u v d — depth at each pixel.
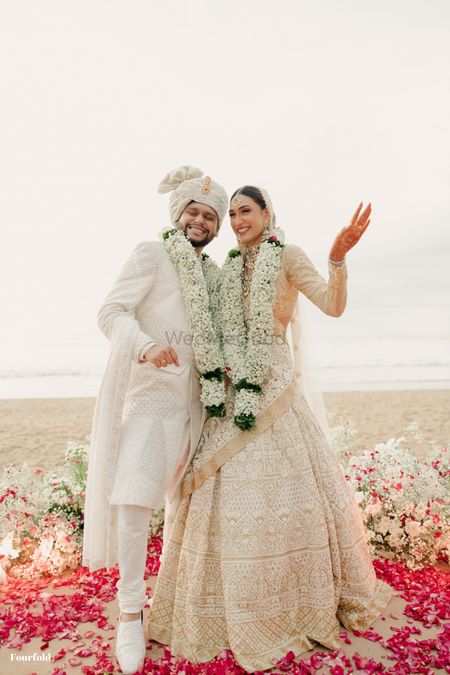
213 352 2.41
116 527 2.30
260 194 2.61
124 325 2.32
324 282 2.44
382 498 3.65
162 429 2.33
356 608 2.38
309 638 2.24
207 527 2.28
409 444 6.83
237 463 2.31
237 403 2.34
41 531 3.48
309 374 2.86
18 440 7.78
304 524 2.30
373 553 3.31
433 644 2.19
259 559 2.17
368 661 2.06
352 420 8.92
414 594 2.70
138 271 2.44
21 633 2.35
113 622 2.49
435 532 3.26
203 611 2.22
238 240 2.70
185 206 2.63
